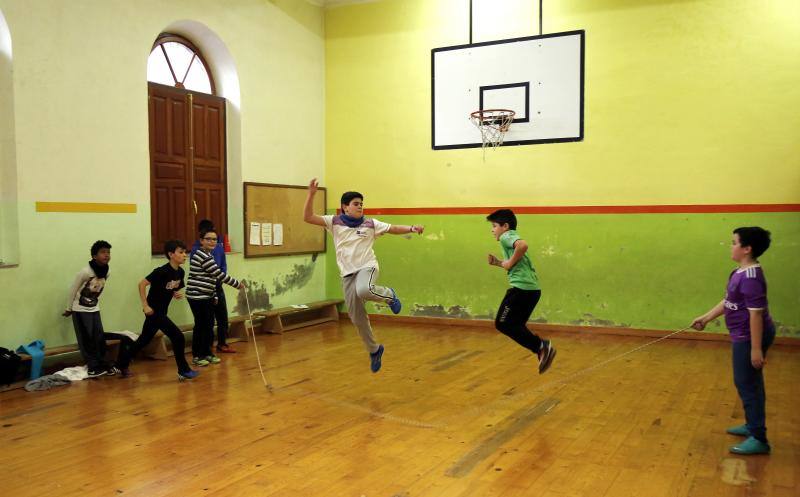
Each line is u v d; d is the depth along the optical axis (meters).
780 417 4.20
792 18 6.57
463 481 3.18
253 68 7.57
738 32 6.77
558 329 7.63
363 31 8.54
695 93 6.96
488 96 7.88
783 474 3.24
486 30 7.87
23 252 5.29
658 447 3.65
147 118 6.30
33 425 4.09
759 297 3.34
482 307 8.03
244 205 7.45
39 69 5.37
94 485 3.14
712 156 6.92
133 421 4.17
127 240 6.11
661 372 5.49
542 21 7.58
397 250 8.46
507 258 4.67
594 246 7.45
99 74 5.85
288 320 8.24
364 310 4.56
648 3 7.10
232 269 7.35
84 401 4.65
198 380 5.29
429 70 8.20
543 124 7.62
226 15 7.20
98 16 5.83
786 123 6.63
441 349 6.56
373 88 8.52
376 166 8.54
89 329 5.32
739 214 6.84
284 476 3.25
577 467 3.36
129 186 6.12
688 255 7.06
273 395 4.81
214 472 3.31
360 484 3.15
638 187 7.24
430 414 4.32
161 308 5.27
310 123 8.54
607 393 4.82
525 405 4.52
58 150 5.52
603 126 7.36
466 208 8.07
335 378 5.34
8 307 5.20
